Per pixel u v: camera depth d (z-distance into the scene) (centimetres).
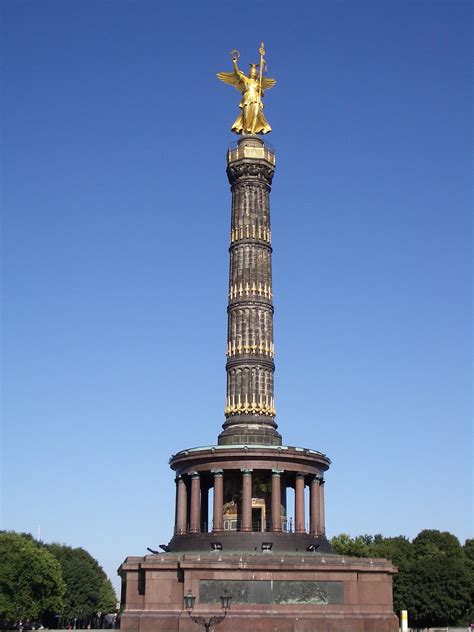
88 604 17188
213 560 6969
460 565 13812
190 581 6888
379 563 7325
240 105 9531
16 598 12338
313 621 6894
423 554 16238
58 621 17025
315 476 8244
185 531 8138
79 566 17250
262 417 8350
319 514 8206
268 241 9006
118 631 7750
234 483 8100
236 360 8512
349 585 7119
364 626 7012
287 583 7006
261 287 8756
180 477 8325
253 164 9100
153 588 6975
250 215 8981
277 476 7888
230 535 7625
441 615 13462
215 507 7806
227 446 7919
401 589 13725
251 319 8612
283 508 8275
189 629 6725
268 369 8544
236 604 6869
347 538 15875
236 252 8894
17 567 12412
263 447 7875
